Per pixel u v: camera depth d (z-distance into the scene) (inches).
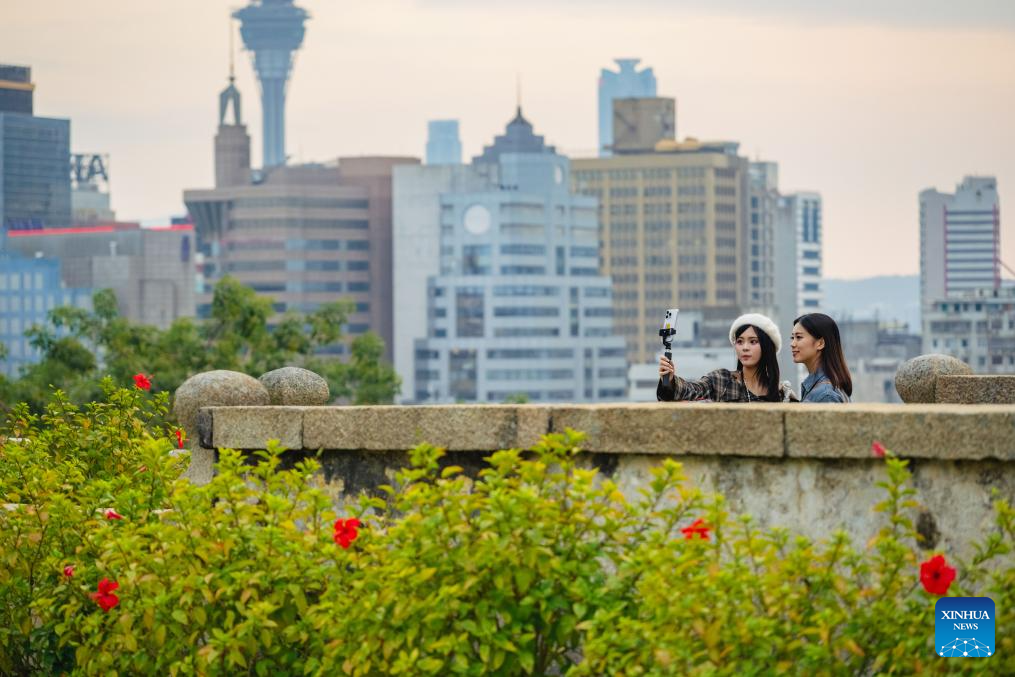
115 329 3083.2
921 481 402.6
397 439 462.6
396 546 394.3
